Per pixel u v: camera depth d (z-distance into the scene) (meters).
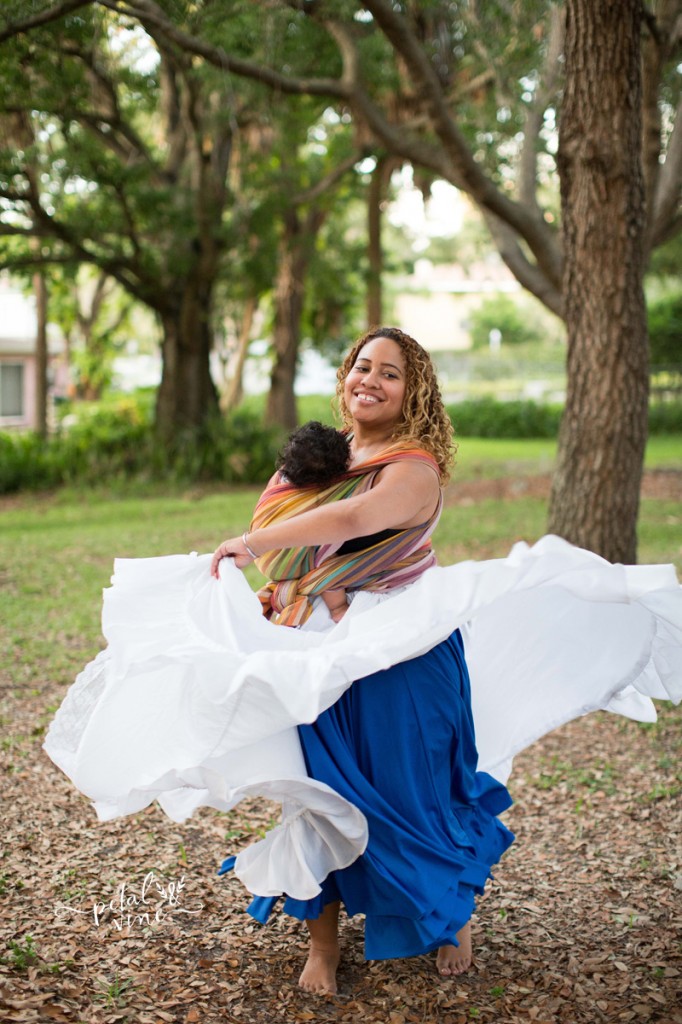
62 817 3.93
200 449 17.80
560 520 6.86
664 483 15.66
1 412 27.36
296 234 20.06
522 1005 2.76
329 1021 2.66
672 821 3.96
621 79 6.13
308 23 10.58
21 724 5.05
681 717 5.23
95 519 13.34
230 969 2.91
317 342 25.30
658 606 2.77
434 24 11.19
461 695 2.88
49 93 11.40
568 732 5.15
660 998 2.76
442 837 2.73
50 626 7.23
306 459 2.75
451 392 36.81
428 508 2.81
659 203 8.30
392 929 2.66
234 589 2.68
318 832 2.63
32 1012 2.56
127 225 15.66
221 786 2.51
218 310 26.75
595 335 6.59
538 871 3.60
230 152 16.80
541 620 3.06
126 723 2.65
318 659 2.44
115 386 43.97
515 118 10.35
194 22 8.05
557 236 10.73
